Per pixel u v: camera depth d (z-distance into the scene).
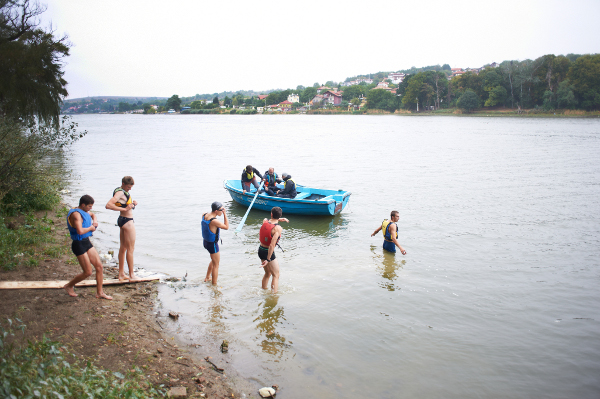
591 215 13.23
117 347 5.24
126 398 3.94
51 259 8.11
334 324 6.55
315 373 5.29
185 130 67.06
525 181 19.47
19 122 12.05
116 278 7.78
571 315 6.98
